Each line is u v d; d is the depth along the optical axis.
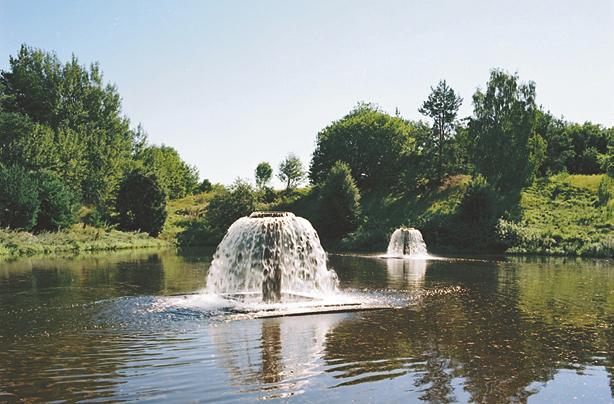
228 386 7.10
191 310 12.72
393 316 12.27
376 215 60.16
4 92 72.50
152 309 12.90
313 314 12.47
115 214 63.03
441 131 69.69
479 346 9.45
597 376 7.80
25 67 73.31
